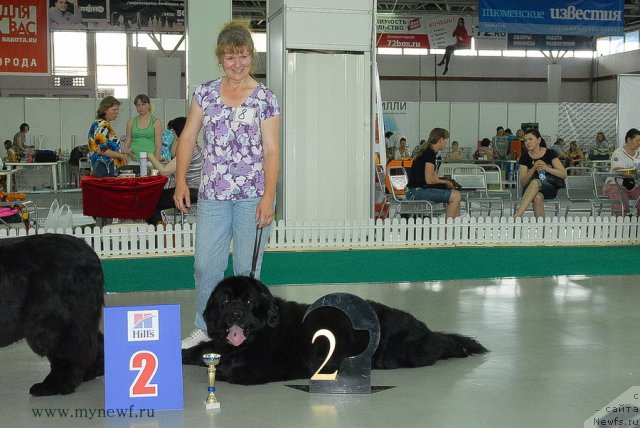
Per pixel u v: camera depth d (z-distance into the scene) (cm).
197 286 488
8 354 505
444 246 998
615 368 468
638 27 3153
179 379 395
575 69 3469
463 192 1259
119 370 388
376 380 446
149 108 1069
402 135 2631
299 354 445
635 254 945
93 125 999
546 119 2702
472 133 2670
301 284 755
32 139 2270
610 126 2723
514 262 884
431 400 407
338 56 989
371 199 1013
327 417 380
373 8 989
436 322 591
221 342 439
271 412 388
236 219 474
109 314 389
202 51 1166
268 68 1062
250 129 464
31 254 396
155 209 952
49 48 1891
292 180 991
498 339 540
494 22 1666
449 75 3350
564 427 366
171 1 2327
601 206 1191
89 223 1171
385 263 875
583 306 652
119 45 3061
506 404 401
